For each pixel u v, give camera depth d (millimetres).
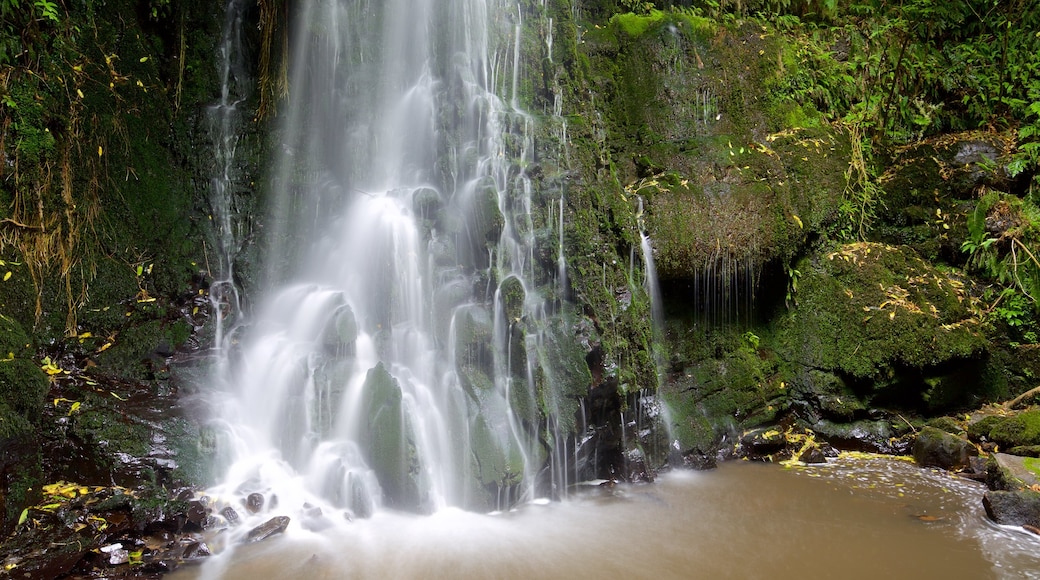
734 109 6973
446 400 4918
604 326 5309
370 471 4715
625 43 6855
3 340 4324
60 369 4852
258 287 5680
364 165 5824
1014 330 6551
